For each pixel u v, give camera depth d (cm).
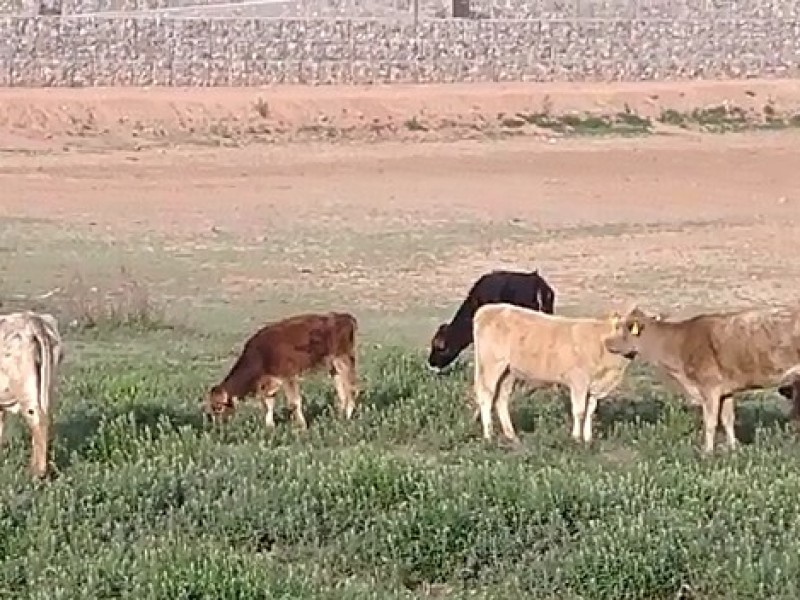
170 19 8775
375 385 2495
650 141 7925
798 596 1462
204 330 3312
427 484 1769
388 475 1791
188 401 2373
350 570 1595
